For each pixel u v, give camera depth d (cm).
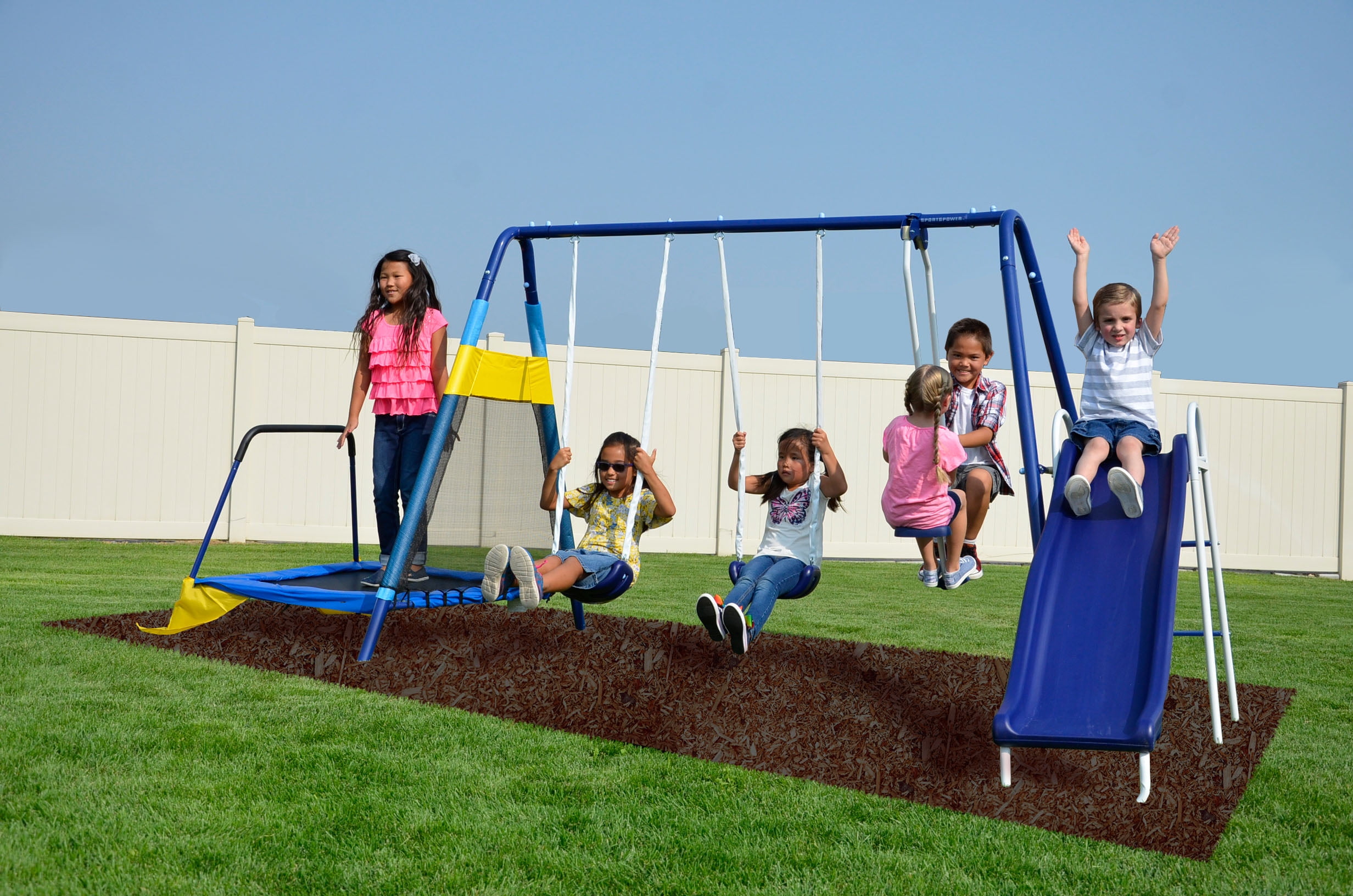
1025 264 457
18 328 1018
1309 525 1195
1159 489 378
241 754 319
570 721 388
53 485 1027
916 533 437
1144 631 325
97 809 265
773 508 449
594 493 507
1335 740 376
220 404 1060
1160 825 288
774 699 425
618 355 1136
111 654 462
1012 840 273
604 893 228
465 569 522
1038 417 1191
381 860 242
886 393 1177
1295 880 246
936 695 436
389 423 516
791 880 239
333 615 546
